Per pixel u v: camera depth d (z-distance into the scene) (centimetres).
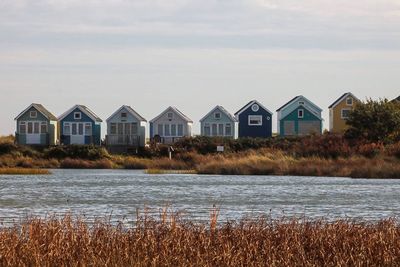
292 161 13162
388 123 14888
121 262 3306
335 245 3569
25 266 3259
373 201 7569
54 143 19150
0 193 8675
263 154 14275
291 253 3462
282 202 7456
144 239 3544
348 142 14225
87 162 16088
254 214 6112
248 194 8494
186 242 3519
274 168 12631
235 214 6134
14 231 3728
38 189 9344
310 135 15812
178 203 7331
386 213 6338
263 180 11100
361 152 13412
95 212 6353
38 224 3797
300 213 6281
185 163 15025
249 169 12731
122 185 10088
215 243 3566
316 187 9556
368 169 11744
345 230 3825
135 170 15225
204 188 9488
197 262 3303
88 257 3341
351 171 11925
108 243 3525
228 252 3375
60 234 3588
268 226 4200
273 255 3397
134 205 7138
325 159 13275
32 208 6825
